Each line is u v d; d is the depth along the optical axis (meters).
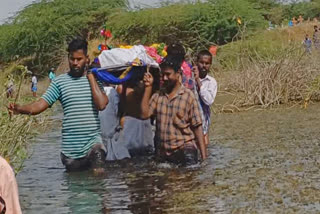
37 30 45.03
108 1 47.72
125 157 8.87
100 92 8.49
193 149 8.47
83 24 46.75
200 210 6.20
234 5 41.56
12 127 7.41
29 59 45.00
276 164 8.23
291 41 18.55
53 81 8.51
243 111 15.25
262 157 8.77
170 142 8.50
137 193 7.01
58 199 6.89
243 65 17.88
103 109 8.50
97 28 47.19
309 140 10.05
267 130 11.48
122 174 8.06
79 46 8.51
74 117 8.45
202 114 9.36
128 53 8.73
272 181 7.24
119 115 9.03
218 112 15.32
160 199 6.69
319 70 16.78
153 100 8.85
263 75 16.38
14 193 3.49
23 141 7.62
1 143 7.22
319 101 16.36
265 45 20.84
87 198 6.88
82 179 7.88
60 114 16.84
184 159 8.41
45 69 43.78
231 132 11.47
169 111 8.53
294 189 6.83
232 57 20.50
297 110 14.73
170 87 8.55
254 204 6.30
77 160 8.43
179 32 43.38
